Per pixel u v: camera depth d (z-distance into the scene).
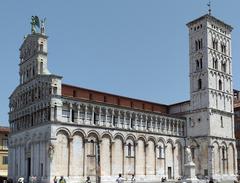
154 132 101.25
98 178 85.12
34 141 85.75
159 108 117.31
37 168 83.12
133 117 97.50
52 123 80.00
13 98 100.56
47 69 90.94
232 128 115.19
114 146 91.31
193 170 71.94
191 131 110.88
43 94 85.00
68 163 81.75
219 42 116.50
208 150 105.56
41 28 92.19
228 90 116.38
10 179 89.38
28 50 95.81
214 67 112.81
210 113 107.44
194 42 115.56
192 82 113.75
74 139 83.62
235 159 113.88
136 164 95.38
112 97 103.00
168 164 103.81
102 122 90.00
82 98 93.50
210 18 113.50
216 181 95.62
